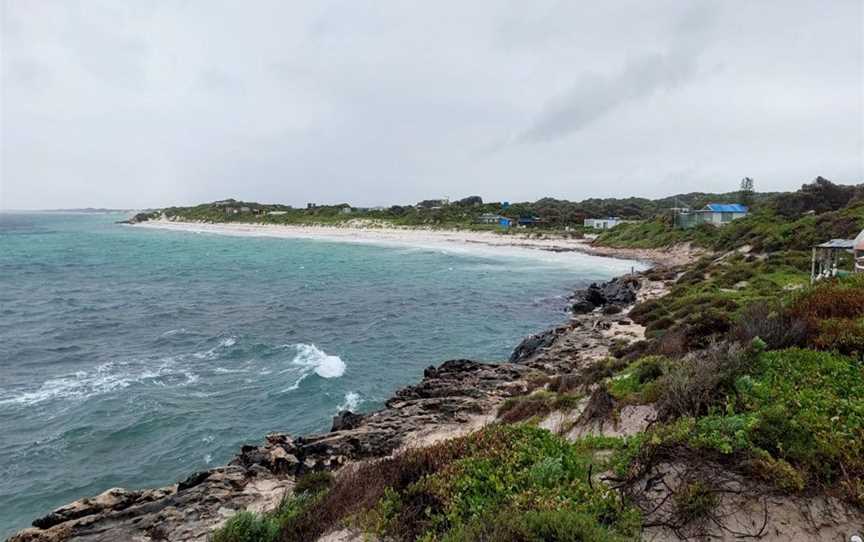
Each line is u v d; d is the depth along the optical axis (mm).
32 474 17156
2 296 51812
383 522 6535
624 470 6359
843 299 10602
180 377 26609
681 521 5316
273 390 24594
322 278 63281
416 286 56406
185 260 85062
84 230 179750
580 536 5012
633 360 17016
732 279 34906
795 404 6973
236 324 38875
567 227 123000
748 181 118188
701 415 7453
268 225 179000
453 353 31328
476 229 129750
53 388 24797
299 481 11656
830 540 4887
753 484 5504
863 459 5547
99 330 37031
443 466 7316
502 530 5207
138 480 16844
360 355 30750
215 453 18562
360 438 15570
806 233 43875
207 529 10016
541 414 13844
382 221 158750
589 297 43531
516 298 48844
